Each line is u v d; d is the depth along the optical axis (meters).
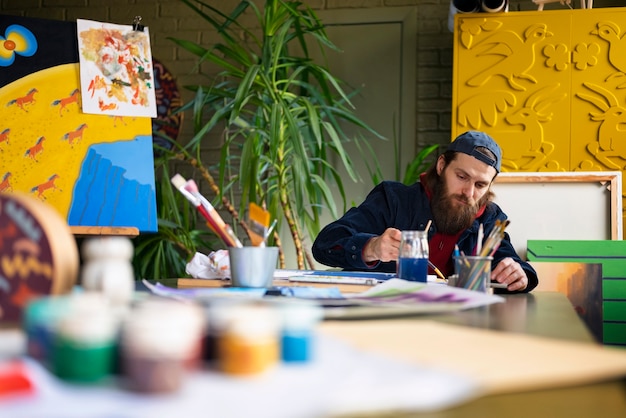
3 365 0.41
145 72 2.87
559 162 3.44
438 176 2.33
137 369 0.39
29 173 2.61
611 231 3.07
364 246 1.91
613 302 2.84
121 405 0.37
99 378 0.41
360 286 1.29
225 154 3.29
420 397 0.39
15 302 0.65
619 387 0.52
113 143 2.76
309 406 0.37
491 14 3.50
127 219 2.73
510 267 1.59
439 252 2.30
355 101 4.20
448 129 4.10
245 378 0.43
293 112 3.38
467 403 0.46
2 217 0.66
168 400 0.38
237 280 1.18
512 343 0.58
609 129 3.39
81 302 0.48
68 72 2.73
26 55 2.68
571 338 0.70
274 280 1.41
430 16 4.14
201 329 0.45
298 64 3.51
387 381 0.43
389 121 4.17
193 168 4.33
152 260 3.64
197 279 1.41
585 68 3.42
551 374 0.46
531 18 3.47
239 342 0.44
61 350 0.41
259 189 3.41
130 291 0.76
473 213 2.23
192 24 4.38
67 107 2.71
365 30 4.20
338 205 4.20
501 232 1.29
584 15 3.43
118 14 4.44
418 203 2.34
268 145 3.59
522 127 3.47
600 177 3.08
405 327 0.66
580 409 0.45
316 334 0.60
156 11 4.40
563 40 3.45
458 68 3.54
